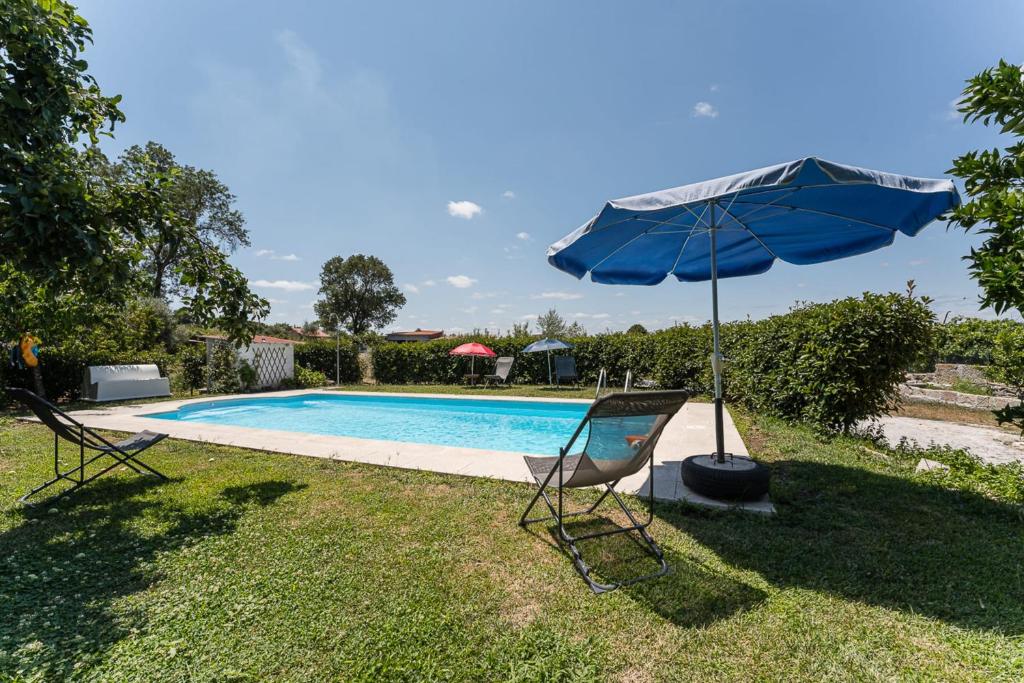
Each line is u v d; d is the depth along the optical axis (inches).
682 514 141.5
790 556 112.5
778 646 79.8
